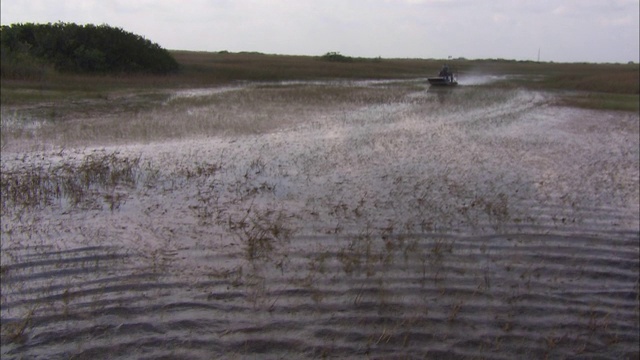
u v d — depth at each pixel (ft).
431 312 16.25
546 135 45.68
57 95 60.03
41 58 84.94
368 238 21.54
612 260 20.22
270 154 35.99
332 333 15.07
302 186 28.68
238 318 15.66
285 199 26.45
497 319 16.02
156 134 42.14
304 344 14.57
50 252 19.69
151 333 14.87
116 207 24.86
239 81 97.45
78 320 15.35
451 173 31.76
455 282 18.12
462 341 14.92
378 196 27.07
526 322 15.94
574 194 28.04
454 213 24.63
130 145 38.37
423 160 34.99
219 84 89.71
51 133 41.29
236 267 18.78
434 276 18.45
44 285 17.25
